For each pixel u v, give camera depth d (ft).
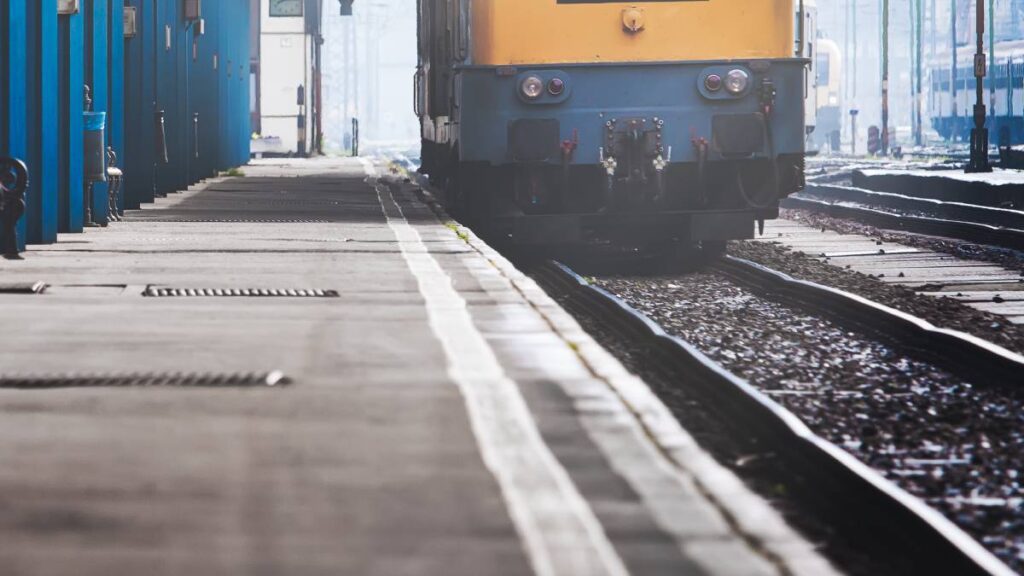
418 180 328.49
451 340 76.89
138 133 199.82
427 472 46.91
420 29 224.53
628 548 38.86
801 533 52.44
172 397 60.03
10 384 62.80
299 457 48.93
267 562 36.99
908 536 49.62
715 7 145.48
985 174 306.96
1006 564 49.37
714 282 139.44
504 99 144.25
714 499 44.19
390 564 36.96
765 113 145.07
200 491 44.19
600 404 59.00
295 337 78.07
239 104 403.13
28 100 136.46
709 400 77.10
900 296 126.21
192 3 249.96
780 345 99.30
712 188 151.64
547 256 164.96
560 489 44.91
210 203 214.07
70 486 44.62
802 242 183.52
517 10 143.84
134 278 108.88
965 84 594.65
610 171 144.05
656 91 145.07
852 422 73.51
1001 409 76.33
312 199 226.79
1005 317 112.98
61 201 151.23
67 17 149.89
